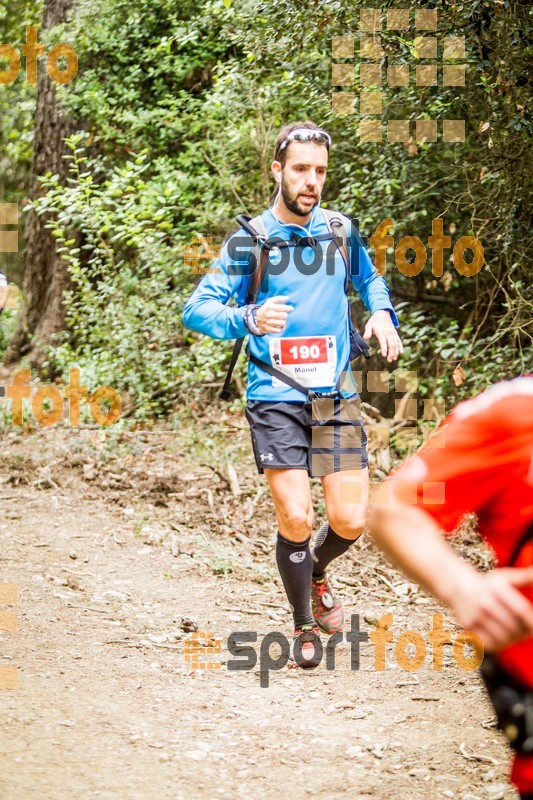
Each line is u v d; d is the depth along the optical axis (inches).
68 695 170.4
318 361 191.3
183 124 442.9
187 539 283.4
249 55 366.6
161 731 158.2
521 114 277.6
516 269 335.6
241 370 395.2
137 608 228.1
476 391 321.1
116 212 435.5
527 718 75.6
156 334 404.5
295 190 189.3
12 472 349.4
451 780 143.9
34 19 585.3
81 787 134.8
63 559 262.1
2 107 637.9
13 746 146.6
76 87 475.5
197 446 367.6
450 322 357.4
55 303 531.5
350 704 176.4
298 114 396.8
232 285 192.9
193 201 434.6
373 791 139.9
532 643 76.8
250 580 256.7
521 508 77.7
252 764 148.6
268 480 193.0
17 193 657.6
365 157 356.5
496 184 315.3
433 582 69.1
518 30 272.5
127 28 464.8
